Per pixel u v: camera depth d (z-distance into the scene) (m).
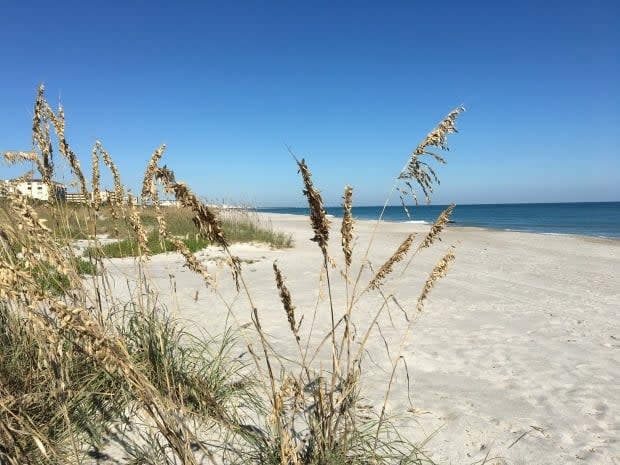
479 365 4.98
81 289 2.39
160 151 2.32
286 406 3.39
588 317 7.48
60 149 2.71
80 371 2.99
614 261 15.82
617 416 3.84
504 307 7.98
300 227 34.78
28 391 2.68
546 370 4.91
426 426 3.45
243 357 4.53
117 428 2.83
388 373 4.57
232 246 15.33
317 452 2.48
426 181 2.33
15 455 2.19
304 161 1.87
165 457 2.50
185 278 9.30
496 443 3.28
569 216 71.94
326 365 4.59
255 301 7.51
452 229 34.81
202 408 2.98
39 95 2.67
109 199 3.01
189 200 1.74
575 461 3.10
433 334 6.10
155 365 3.12
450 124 2.30
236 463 2.62
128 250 9.90
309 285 9.30
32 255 1.81
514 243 21.98
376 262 13.16
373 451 2.61
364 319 6.75
